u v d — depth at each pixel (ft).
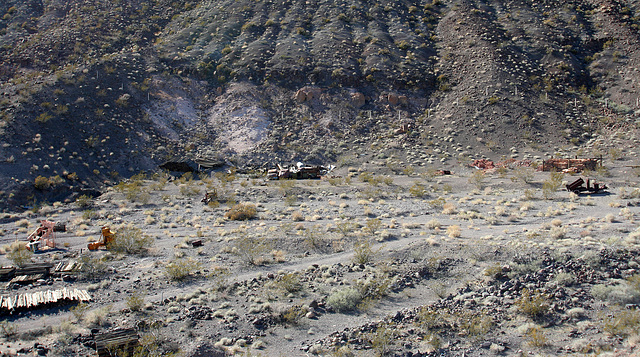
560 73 255.29
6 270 72.69
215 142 226.17
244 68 270.46
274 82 261.24
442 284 62.69
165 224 116.37
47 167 167.32
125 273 74.64
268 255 81.66
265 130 233.35
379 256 74.64
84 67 240.32
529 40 284.20
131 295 64.75
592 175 157.28
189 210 135.23
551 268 59.57
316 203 143.23
